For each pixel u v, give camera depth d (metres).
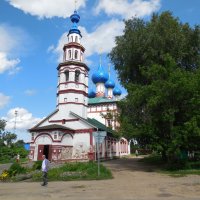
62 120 45.16
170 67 27.75
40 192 14.51
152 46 33.06
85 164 23.72
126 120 29.53
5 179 20.86
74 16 49.84
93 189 15.28
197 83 25.92
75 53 47.66
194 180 18.98
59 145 41.06
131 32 36.00
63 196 13.15
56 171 21.95
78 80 46.91
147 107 27.95
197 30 34.34
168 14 34.53
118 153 58.41
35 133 42.62
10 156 56.75
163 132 26.98
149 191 14.46
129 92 30.45
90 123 44.19
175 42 32.53
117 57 37.22
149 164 36.47
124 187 15.96
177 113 27.25
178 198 12.38
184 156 30.34
